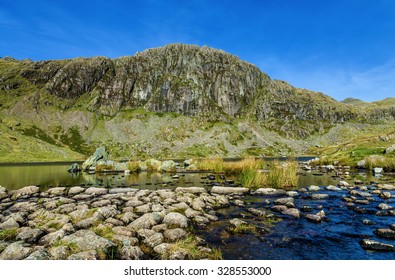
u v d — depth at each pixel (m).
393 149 44.47
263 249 9.94
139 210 14.55
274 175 25.08
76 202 17.14
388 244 9.91
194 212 14.19
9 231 11.23
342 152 56.94
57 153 155.38
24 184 30.28
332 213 14.99
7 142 142.50
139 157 189.62
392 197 19.00
